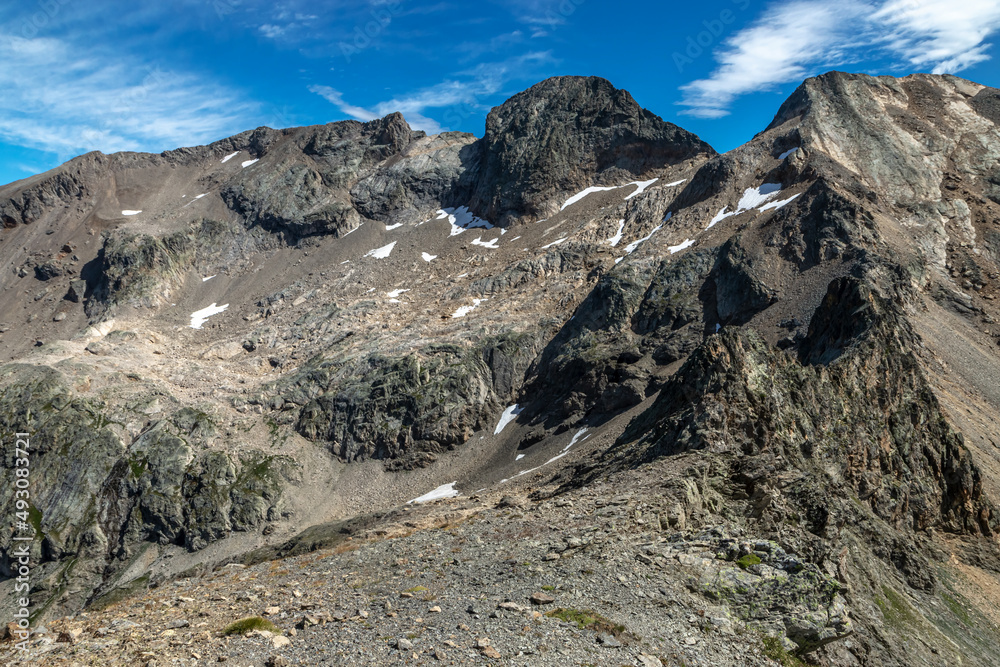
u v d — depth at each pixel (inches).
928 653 1413.6
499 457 4628.4
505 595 1008.9
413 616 935.0
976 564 2187.5
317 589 1097.4
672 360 4466.0
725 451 1652.3
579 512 1373.0
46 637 882.1
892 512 2177.7
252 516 4690.0
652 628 955.3
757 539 1219.9
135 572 4579.2
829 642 1126.4
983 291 4564.5
